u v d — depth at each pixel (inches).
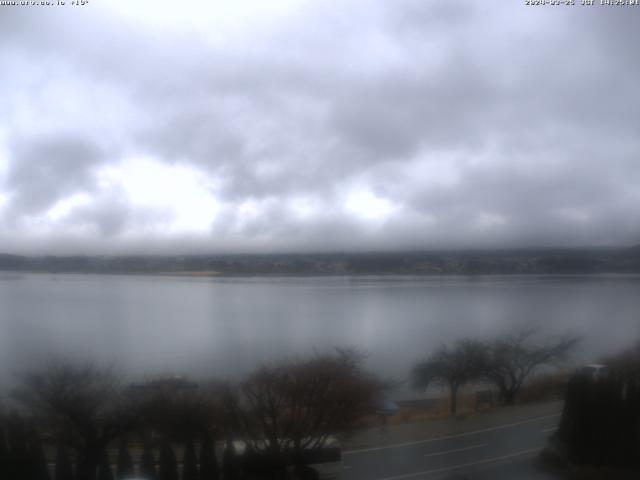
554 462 344.5
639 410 374.9
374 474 326.0
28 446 319.9
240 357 629.3
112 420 353.7
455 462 343.9
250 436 351.6
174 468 318.3
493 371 546.6
